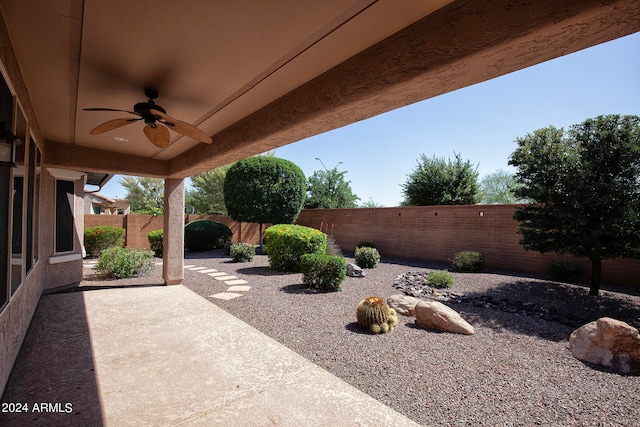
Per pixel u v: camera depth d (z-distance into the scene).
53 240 6.15
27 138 3.31
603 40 1.58
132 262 7.64
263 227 16.25
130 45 2.35
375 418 2.24
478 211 10.05
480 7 1.72
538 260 8.59
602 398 2.71
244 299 5.83
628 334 3.34
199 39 2.26
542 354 3.65
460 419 2.35
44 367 2.97
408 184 16.58
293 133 3.38
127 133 4.81
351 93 2.49
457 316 4.45
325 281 6.63
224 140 4.47
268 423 2.15
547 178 6.43
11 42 2.32
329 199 20.38
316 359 3.35
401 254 12.37
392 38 2.18
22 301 3.41
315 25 2.08
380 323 4.24
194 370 2.94
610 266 7.34
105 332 3.93
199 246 13.38
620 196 5.59
